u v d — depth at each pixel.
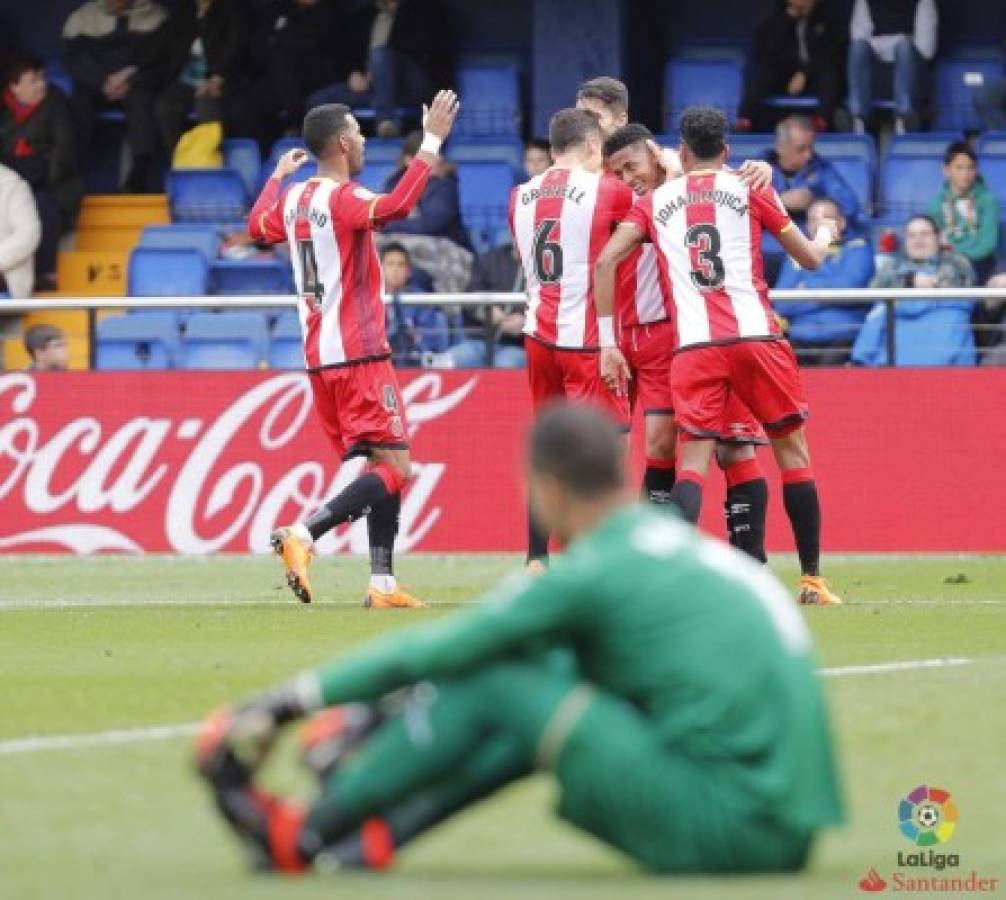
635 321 37.88
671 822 15.23
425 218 57.50
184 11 65.44
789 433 36.75
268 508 49.62
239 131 65.00
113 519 49.97
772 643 15.52
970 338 49.12
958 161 55.94
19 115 62.91
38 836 18.05
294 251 37.09
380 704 15.73
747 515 37.44
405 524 49.28
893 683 26.53
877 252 59.19
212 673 27.94
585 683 15.73
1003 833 18.31
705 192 35.56
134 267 59.44
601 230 36.62
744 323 35.47
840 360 50.59
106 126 67.69
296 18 64.62
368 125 65.88
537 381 37.66
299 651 30.42
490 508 49.09
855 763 21.22
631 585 15.48
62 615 36.44
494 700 15.27
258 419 49.59
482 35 67.31
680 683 15.36
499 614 15.25
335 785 15.54
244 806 15.63
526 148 59.19
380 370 36.97
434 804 15.59
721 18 67.19
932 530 48.75
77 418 49.97
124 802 19.47
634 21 64.75
